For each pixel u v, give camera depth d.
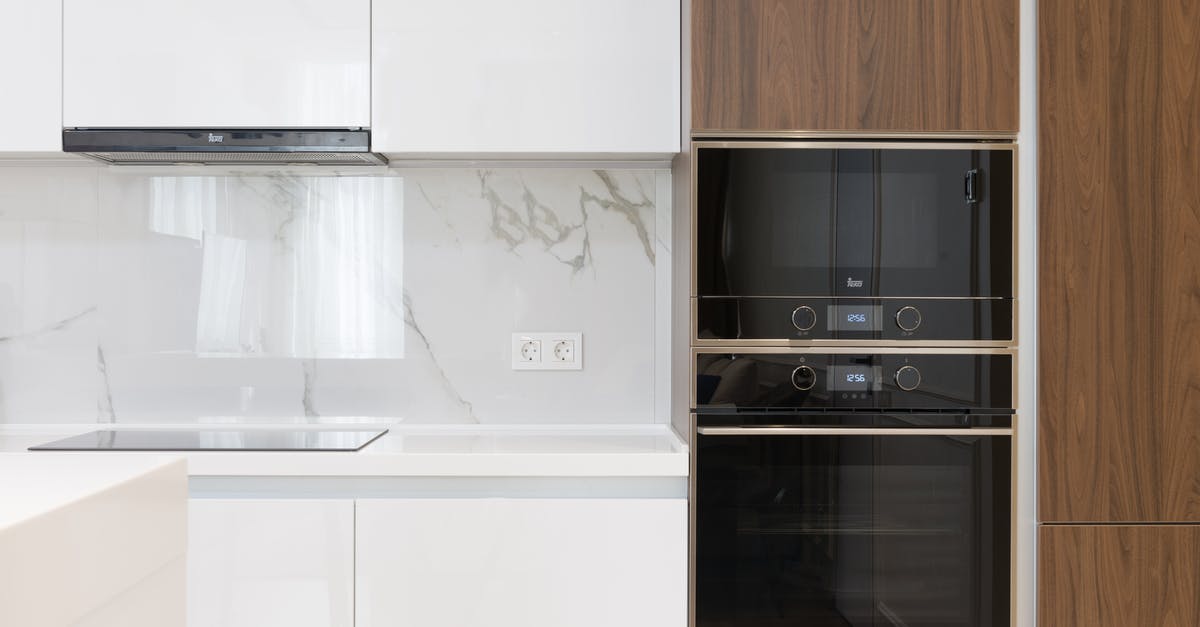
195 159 2.04
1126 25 1.75
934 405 1.74
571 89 1.85
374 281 2.17
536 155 1.95
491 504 1.69
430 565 1.69
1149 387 1.74
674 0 1.85
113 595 0.61
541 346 2.17
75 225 2.15
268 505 1.68
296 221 2.17
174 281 2.16
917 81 1.74
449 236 2.17
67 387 2.16
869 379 1.74
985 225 1.75
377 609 1.69
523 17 1.84
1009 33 1.74
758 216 1.73
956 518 1.74
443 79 1.84
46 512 0.53
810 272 1.73
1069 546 1.73
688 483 1.74
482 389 2.17
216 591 1.68
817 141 1.74
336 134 1.84
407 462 1.71
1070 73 1.74
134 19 1.83
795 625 1.73
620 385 2.18
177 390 2.16
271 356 2.17
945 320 1.74
